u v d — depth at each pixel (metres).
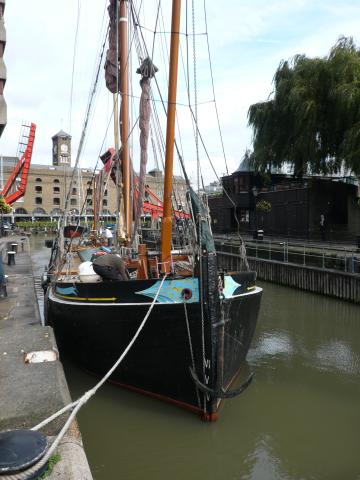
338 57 21.11
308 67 22.41
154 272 7.71
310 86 22.12
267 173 26.97
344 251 16.95
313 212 27.12
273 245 22.88
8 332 6.83
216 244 26.59
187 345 6.18
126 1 10.09
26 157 46.81
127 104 10.45
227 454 5.61
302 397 7.43
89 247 15.19
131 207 10.84
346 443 5.92
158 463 5.44
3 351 5.94
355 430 6.29
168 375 6.44
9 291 11.90
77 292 7.23
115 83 10.88
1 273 10.98
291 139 23.73
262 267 20.33
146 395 6.81
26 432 3.10
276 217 30.61
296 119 22.30
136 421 6.29
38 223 77.69
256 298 7.67
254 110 25.52
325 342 10.77
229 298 6.52
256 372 8.64
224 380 6.63
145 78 9.11
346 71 21.05
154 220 17.95
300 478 5.16
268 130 24.86
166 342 6.30
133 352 6.55
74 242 20.23
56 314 7.92
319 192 27.16
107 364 6.97
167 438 5.92
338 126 21.22
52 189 91.06
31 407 4.25
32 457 2.84
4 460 2.78
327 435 6.14
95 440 5.84
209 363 6.11
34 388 4.68
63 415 4.10
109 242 15.56
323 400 7.32
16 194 46.88
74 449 3.52
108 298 6.63
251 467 5.34
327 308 14.50
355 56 21.41
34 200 89.50
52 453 3.07
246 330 7.39
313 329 11.99
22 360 5.59
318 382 8.14
